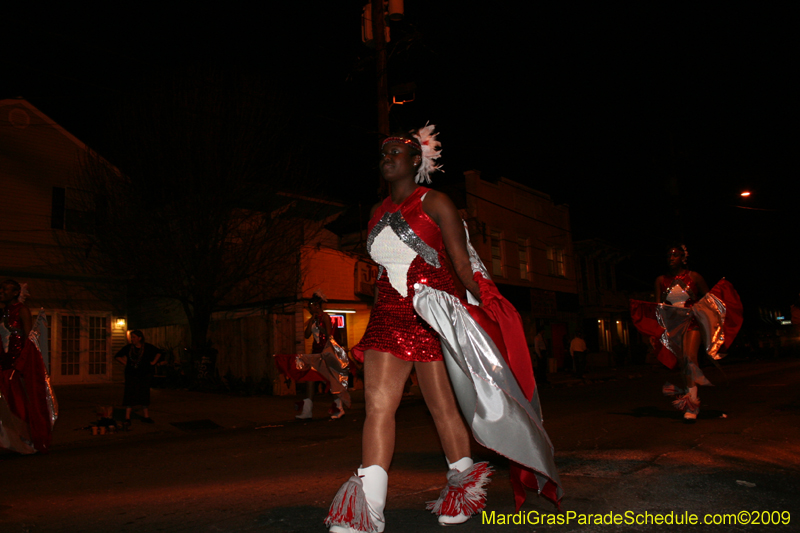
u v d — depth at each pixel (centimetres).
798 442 497
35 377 641
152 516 320
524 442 258
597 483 357
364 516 246
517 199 2516
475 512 276
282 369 1014
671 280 686
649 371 2370
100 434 884
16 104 1627
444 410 279
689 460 425
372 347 271
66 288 1709
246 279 1602
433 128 295
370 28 1359
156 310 2000
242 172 1534
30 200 1638
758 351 3362
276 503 337
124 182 1547
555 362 2458
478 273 275
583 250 3008
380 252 279
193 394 1413
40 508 353
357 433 705
